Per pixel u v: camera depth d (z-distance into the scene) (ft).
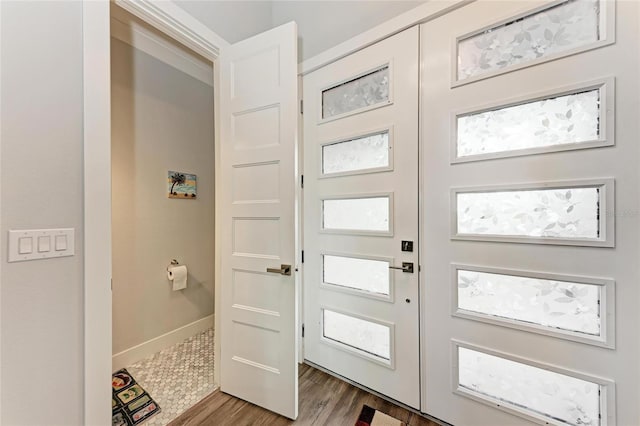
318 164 6.19
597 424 3.47
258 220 5.09
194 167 8.21
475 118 4.30
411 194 4.87
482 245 4.21
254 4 6.36
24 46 3.10
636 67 3.18
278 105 4.86
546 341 3.73
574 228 3.56
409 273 4.90
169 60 7.47
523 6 3.85
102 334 3.68
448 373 4.52
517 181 3.91
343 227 5.86
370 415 4.81
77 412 3.47
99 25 3.69
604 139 3.33
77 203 3.51
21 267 3.07
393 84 5.04
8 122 3.00
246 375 5.20
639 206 3.17
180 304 7.81
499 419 4.09
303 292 6.49
